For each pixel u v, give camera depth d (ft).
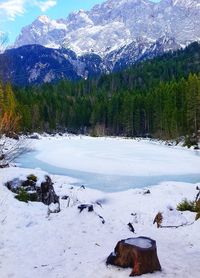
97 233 40.60
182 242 38.11
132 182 93.66
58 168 116.06
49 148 182.09
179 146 221.87
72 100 455.22
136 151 175.94
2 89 223.51
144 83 540.11
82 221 43.83
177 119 262.26
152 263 27.61
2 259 32.01
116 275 27.25
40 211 47.93
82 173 106.93
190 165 127.85
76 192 72.28
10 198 50.44
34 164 123.24
